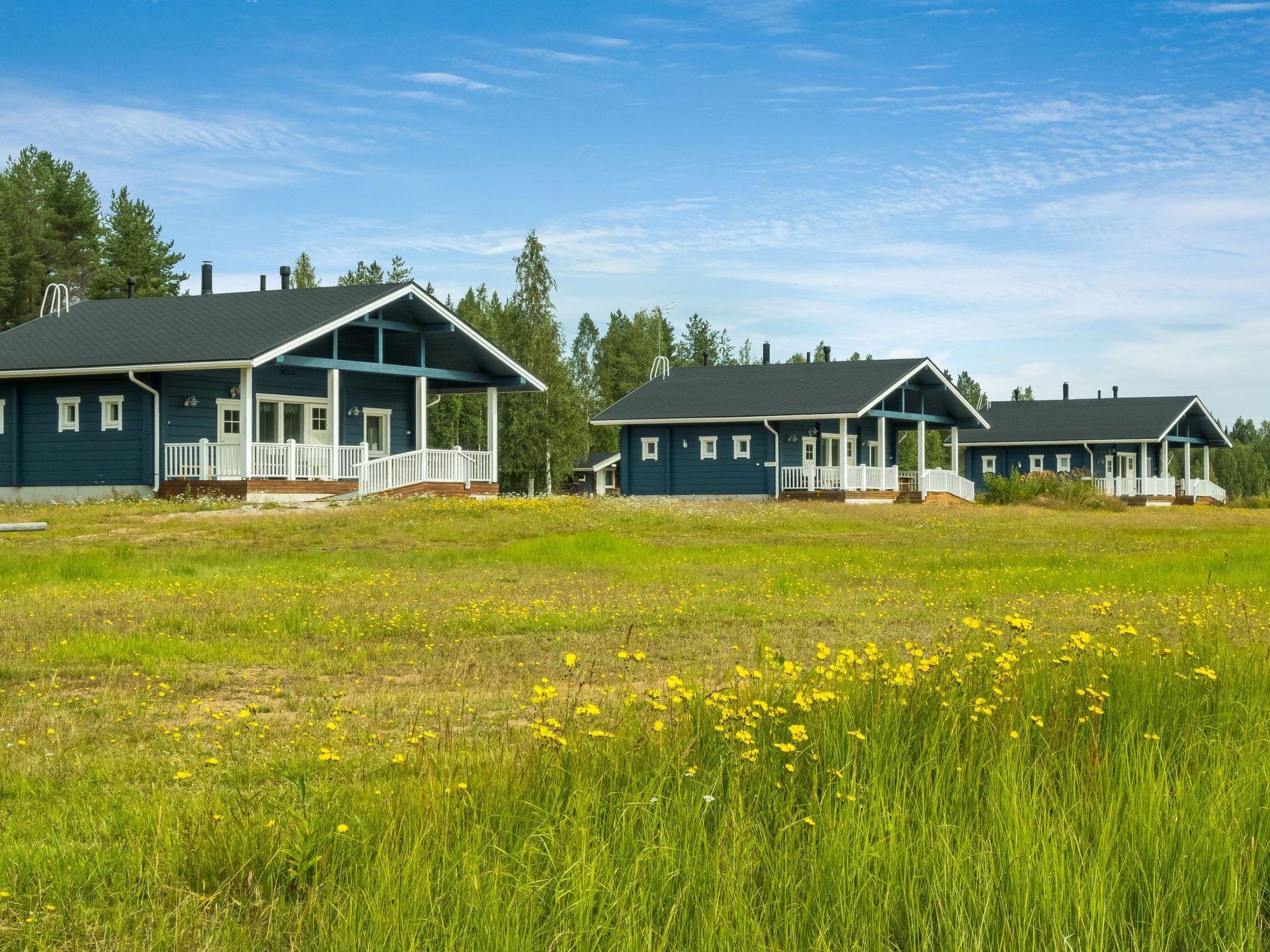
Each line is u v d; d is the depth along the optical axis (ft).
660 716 20.76
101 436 98.07
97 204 231.91
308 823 15.62
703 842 15.47
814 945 13.46
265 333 95.61
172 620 39.47
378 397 112.98
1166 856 15.37
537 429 186.39
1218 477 387.14
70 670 31.12
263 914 14.34
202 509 84.69
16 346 104.06
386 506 88.89
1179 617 39.04
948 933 13.71
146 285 209.26
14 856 16.07
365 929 13.42
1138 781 17.83
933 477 146.51
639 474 148.97
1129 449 191.21
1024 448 193.26
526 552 67.41
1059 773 18.56
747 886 14.76
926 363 147.43
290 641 36.47
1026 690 21.74
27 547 66.13
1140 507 154.10
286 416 105.19
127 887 15.17
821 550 73.31
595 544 71.00
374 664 32.63
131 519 78.07
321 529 75.92
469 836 15.23
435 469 107.55
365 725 24.59
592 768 17.48
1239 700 22.91
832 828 15.58
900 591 51.26
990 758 18.51
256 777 20.74
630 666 31.76
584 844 14.74
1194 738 20.43
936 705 20.61
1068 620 41.29
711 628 39.29
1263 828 16.57
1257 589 50.78
